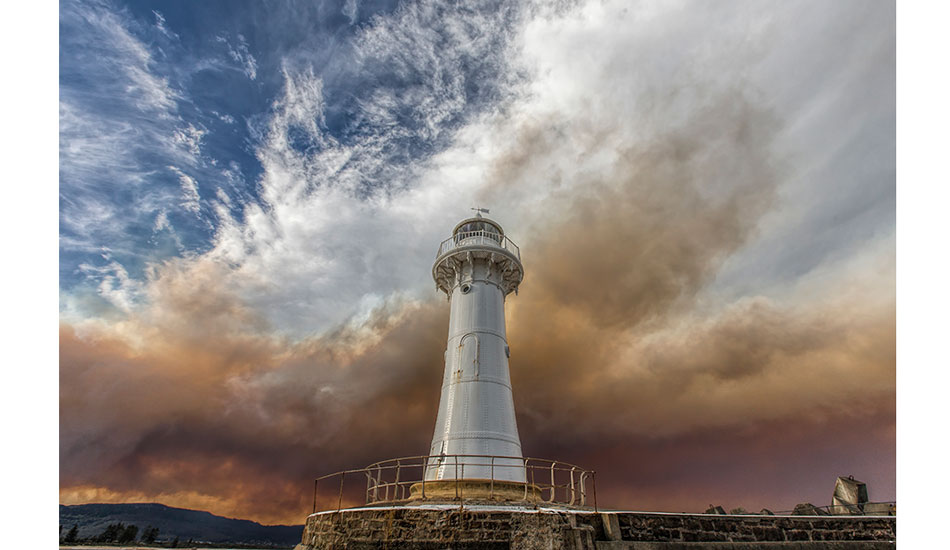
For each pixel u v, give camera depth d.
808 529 13.38
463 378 22.11
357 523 14.16
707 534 12.88
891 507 20.23
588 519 12.62
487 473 19.39
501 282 25.98
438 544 12.79
